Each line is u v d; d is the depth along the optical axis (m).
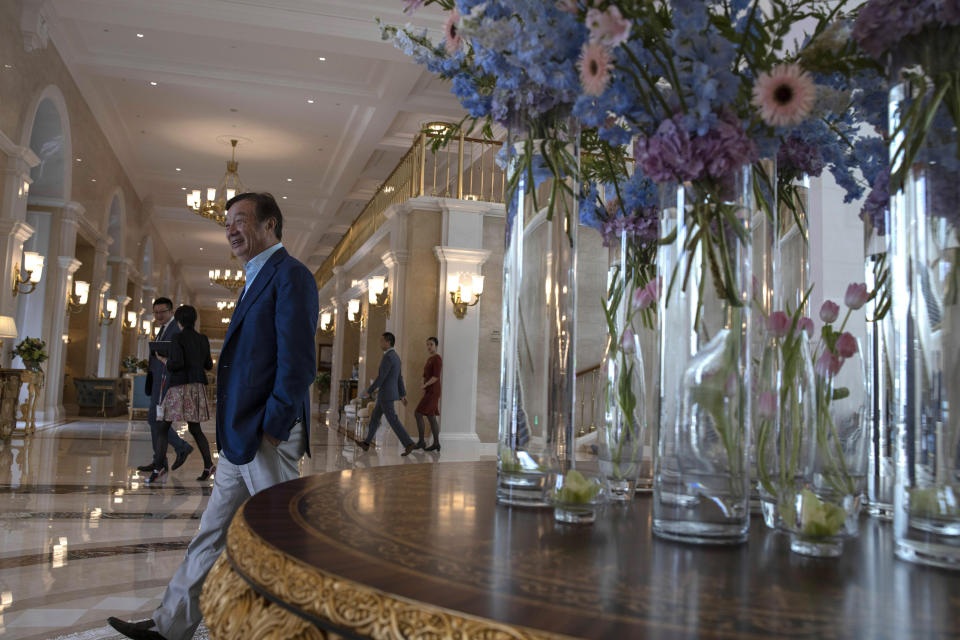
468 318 11.34
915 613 0.67
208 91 12.75
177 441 7.41
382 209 14.98
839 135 1.35
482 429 11.59
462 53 1.34
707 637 0.58
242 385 2.51
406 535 0.94
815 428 1.00
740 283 1.01
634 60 1.04
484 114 1.35
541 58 1.11
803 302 1.30
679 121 1.03
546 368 1.21
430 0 1.33
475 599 0.66
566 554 0.88
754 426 1.13
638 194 1.38
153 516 5.09
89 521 4.85
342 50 10.18
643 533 1.05
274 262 2.65
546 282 1.24
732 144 1.00
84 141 12.98
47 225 12.12
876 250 1.25
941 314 0.88
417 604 0.64
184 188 19.12
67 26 10.53
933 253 0.89
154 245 23.11
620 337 1.38
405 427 11.41
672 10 1.04
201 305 43.41
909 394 0.90
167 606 2.48
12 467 7.27
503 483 1.21
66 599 3.21
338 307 19.16
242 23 9.62
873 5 0.94
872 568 0.86
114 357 17.47
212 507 2.55
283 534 0.90
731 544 0.97
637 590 0.72
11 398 9.91
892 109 0.97
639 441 1.35
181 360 6.68
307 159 16.19
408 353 11.57
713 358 1.00
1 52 8.65
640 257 1.41
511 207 1.29
